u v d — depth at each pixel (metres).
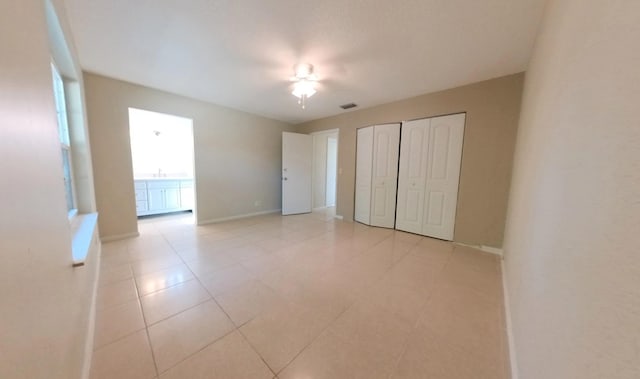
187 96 3.50
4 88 0.48
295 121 5.18
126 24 1.72
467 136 2.89
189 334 1.37
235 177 4.34
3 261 0.45
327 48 2.04
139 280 1.99
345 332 1.41
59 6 1.36
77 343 1.00
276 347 1.28
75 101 2.18
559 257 0.73
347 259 2.52
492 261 2.49
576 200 0.65
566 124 0.83
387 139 3.70
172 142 5.00
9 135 0.49
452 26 1.71
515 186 2.16
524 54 2.09
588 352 0.48
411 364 1.19
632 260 0.38
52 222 0.75
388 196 3.76
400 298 1.78
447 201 3.12
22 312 0.52
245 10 1.56
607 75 0.53
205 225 3.91
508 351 1.24
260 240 3.15
